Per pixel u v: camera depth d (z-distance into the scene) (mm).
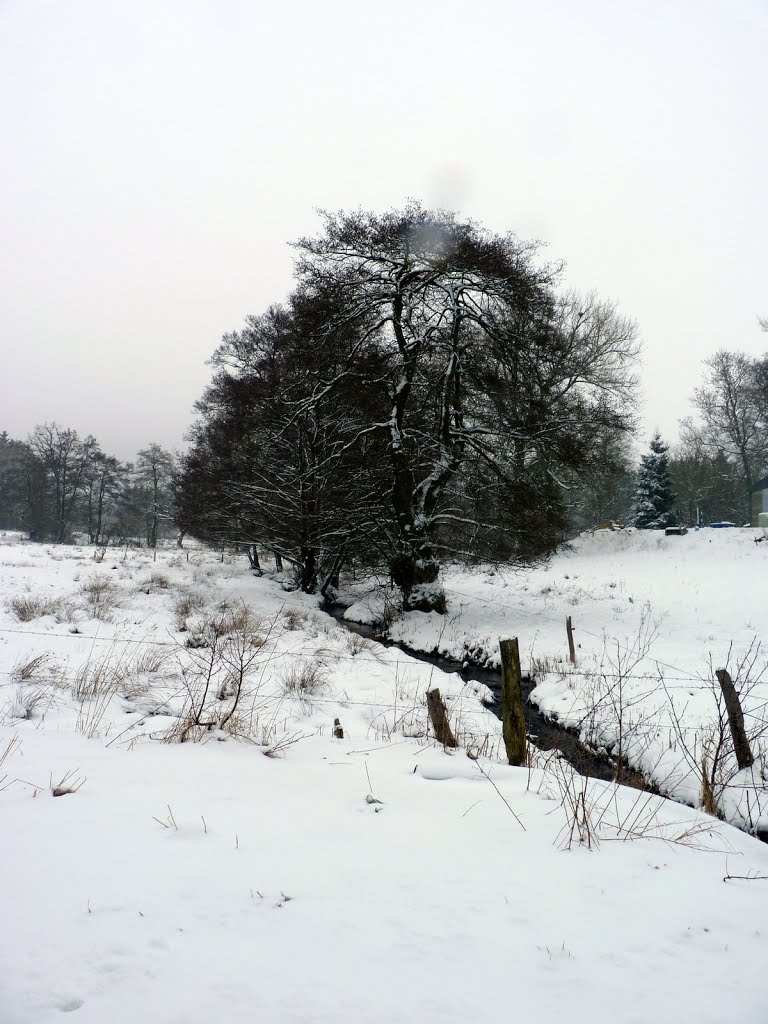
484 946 2283
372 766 4820
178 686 7664
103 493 60000
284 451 21688
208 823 3232
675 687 8945
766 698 8094
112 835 2979
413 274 17469
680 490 46938
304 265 17906
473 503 18594
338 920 2396
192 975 2012
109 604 14367
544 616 16156
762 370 39156
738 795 5555
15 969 1953
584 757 7438
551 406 17891
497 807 3916
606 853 3271
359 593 22516
